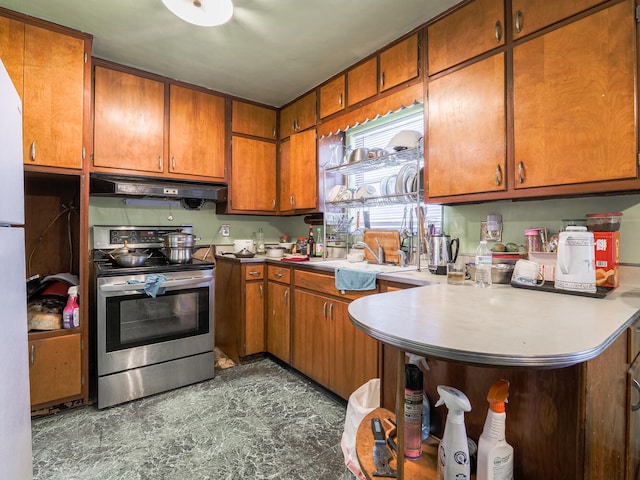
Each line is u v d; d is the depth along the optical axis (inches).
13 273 35.9
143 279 87.7
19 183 39.8
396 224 102.3
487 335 30.2
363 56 93.3
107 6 72.7
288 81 109.4
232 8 72.3
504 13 62.7
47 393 77.4
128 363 85.1
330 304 85.4
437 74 74.3
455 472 32.4
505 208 73.3
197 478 58.3
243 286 108.3
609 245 52.6
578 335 30.4
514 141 61.5
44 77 78.0
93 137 94.0
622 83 49.5
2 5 72.6
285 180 127.8
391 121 105.7
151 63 97.8
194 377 95.3
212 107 115.4
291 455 64.4
